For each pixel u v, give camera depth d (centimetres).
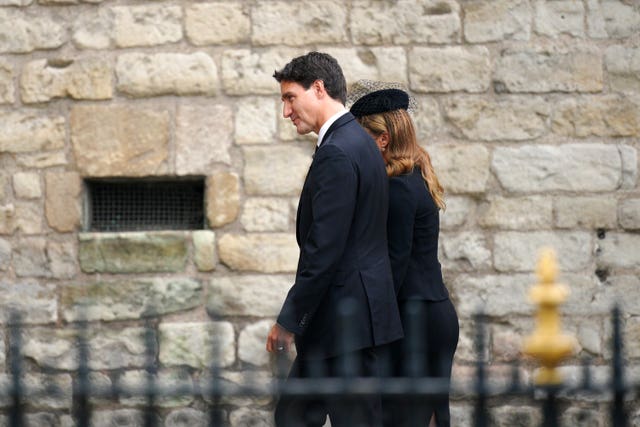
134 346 2564
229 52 2589
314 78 1856
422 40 2594
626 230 2595
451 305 1961
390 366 1839
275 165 2584
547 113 2598
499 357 2573
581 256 2594
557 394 1253
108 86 2591
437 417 1822
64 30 2597
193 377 2503
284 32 2591
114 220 2630
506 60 2595
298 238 1839
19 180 2591
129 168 2581
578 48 2598
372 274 1778
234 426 2327
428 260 1938
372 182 1789
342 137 1803
